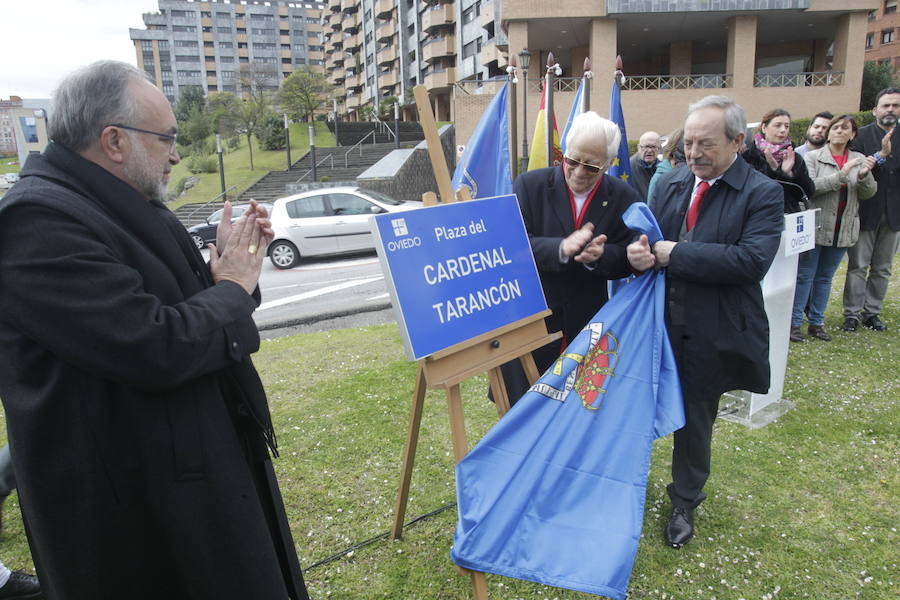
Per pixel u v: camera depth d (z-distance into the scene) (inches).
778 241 85.9
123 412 51.4
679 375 92.7
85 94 51.8
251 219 61.4
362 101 2605.8
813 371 167.5
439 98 1831.9
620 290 89.8
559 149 161.8
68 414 49.8
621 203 102.1
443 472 121.6
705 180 91.3
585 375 82.9
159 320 49.8
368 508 109.9
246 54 3816.4
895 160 185.9
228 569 55.3
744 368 92.4
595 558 73.2
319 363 195.0
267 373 186.2
